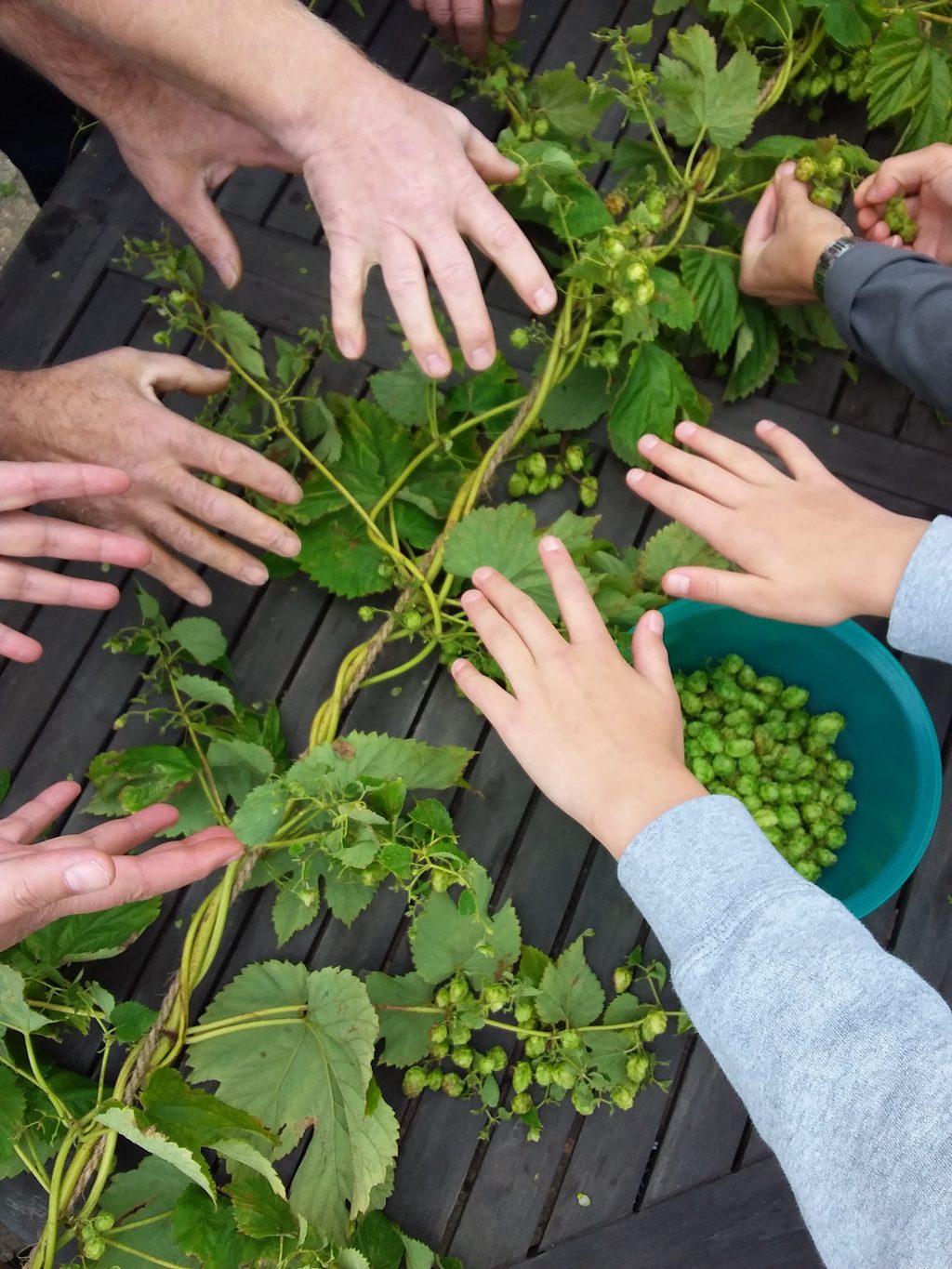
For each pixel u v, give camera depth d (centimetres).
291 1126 84
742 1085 70
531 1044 89
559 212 89
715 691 96
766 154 96
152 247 95
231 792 92
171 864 78
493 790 95
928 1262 64
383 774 84
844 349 99
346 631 97
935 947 92
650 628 81
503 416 98
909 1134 66
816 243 92
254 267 101
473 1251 89
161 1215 82
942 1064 66
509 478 99
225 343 100
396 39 105
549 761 78
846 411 99
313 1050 85
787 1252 88
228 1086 84
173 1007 84
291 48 76
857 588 82
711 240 101
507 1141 91
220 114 87
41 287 102
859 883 90
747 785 93
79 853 70
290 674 97
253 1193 81
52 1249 78
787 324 99
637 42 92
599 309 93
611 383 96
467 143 83
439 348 80
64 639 97
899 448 98
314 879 90
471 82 102
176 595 98
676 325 90
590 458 99
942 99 99
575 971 90
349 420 96
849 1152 66
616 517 98
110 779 90
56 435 88
